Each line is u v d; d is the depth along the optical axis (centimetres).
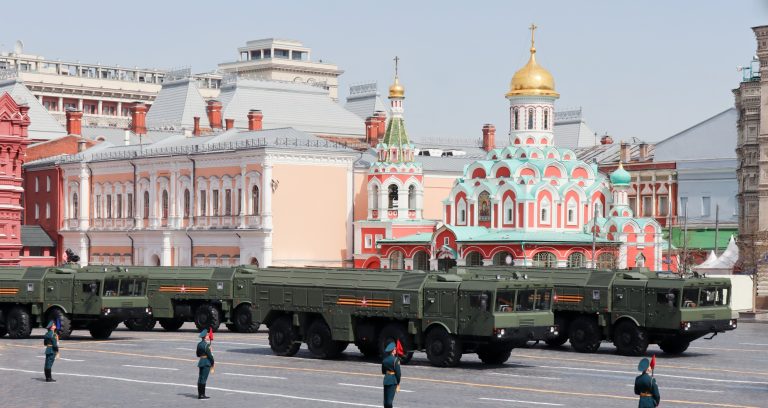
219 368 8450
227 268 11988
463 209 19362
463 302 8319
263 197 18700
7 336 11244
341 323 8900
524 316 8325
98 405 6694
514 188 18575
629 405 6531
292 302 9212
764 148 16800
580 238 18300
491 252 18162
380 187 19612
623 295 9512
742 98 18312
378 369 8338
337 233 19650
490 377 7825
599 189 19125
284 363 8775
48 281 10988
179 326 12400
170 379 7831
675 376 7962
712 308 9431
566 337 10069
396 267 19362
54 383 7662
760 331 12569
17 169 17500
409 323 8525
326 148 19338
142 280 11025
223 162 19500
